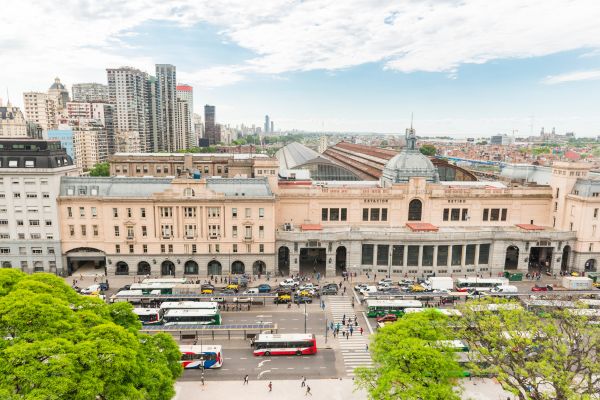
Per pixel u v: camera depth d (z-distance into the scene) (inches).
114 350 1827.0
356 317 3843.5
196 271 4830.2
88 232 4680.1
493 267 5012.3
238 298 4077.3
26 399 1486.2
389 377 2078.0
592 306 3718.0
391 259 4913.9
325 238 4805.6
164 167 6574.8
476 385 2819.9
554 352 2171.5
